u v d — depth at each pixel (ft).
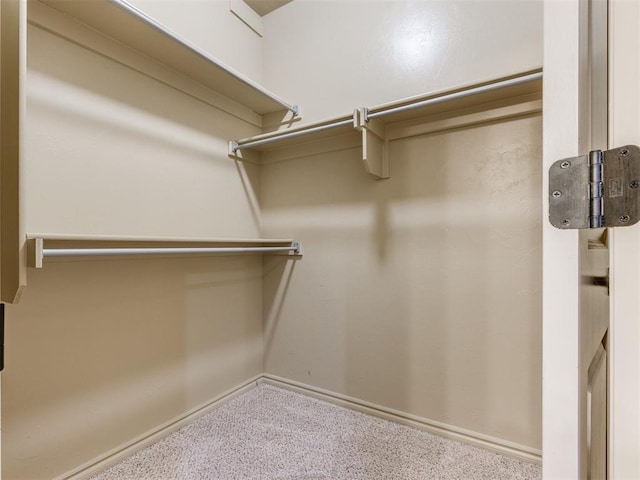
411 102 4.46
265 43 6.64
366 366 5.49
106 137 4.16
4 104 1.79
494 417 4.46
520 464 4.20
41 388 3.59
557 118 1.27
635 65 1.09
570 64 1.25
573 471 1.19
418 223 5.03
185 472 4.06
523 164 4.27
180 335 5.10
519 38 4.29
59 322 3.73
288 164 6.37
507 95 4.24
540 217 4.18
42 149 3.58
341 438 4.76
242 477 3.97
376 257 5.41
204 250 4.63
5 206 1.79
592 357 1.35
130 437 4.41
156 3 4.70
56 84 3.69
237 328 6.13
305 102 6.13
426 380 4.96
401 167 5.16
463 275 4.69
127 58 4.34
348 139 5.67
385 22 5.32
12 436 3.39
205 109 5.49
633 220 1.09
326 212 5.92
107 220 4.16
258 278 6.65
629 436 1.08
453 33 4.74
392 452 4.44
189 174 5.23
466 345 4.67
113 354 4.25
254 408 5.64
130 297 4.45
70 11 3.67
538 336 4.19
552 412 1.25
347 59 5.67
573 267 1.23
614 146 1.14
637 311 1.07
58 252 3.03
